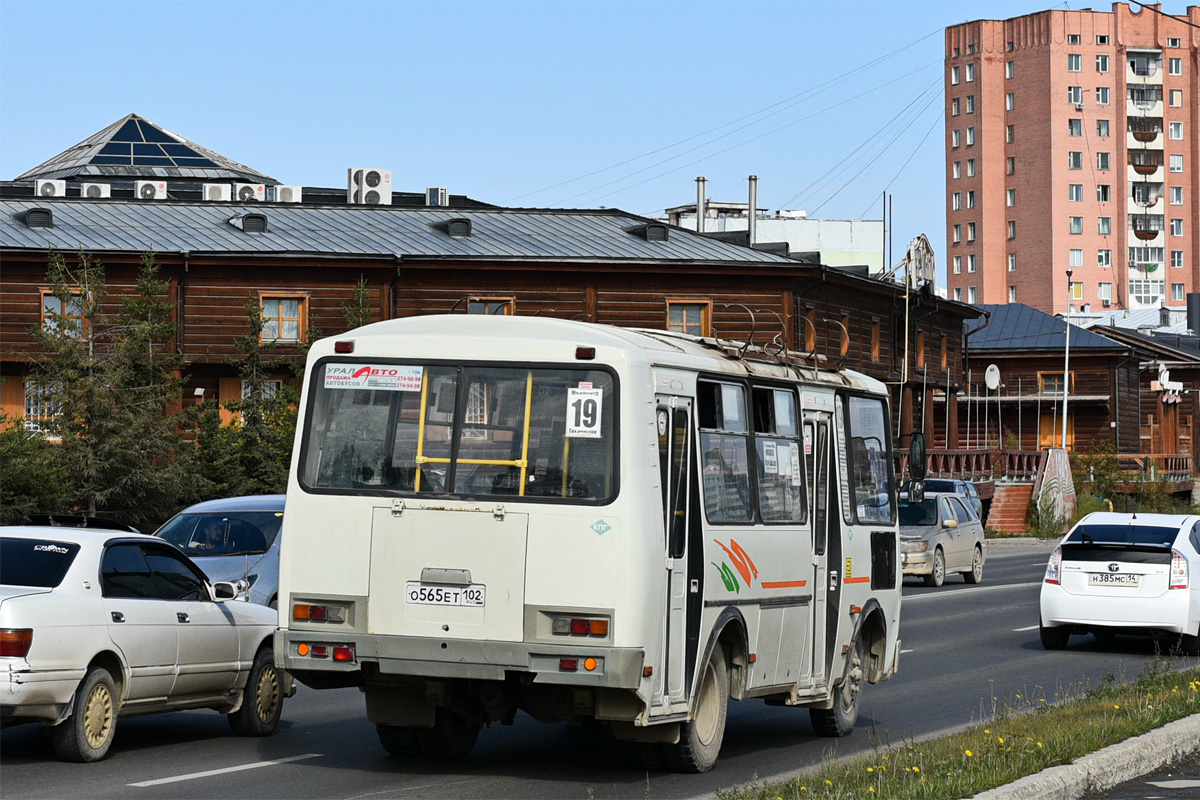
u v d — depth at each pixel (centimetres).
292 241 9494
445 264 9419
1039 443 15325
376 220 10162
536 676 1847
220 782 1925
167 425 6619
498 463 1898
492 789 1898
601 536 1848
